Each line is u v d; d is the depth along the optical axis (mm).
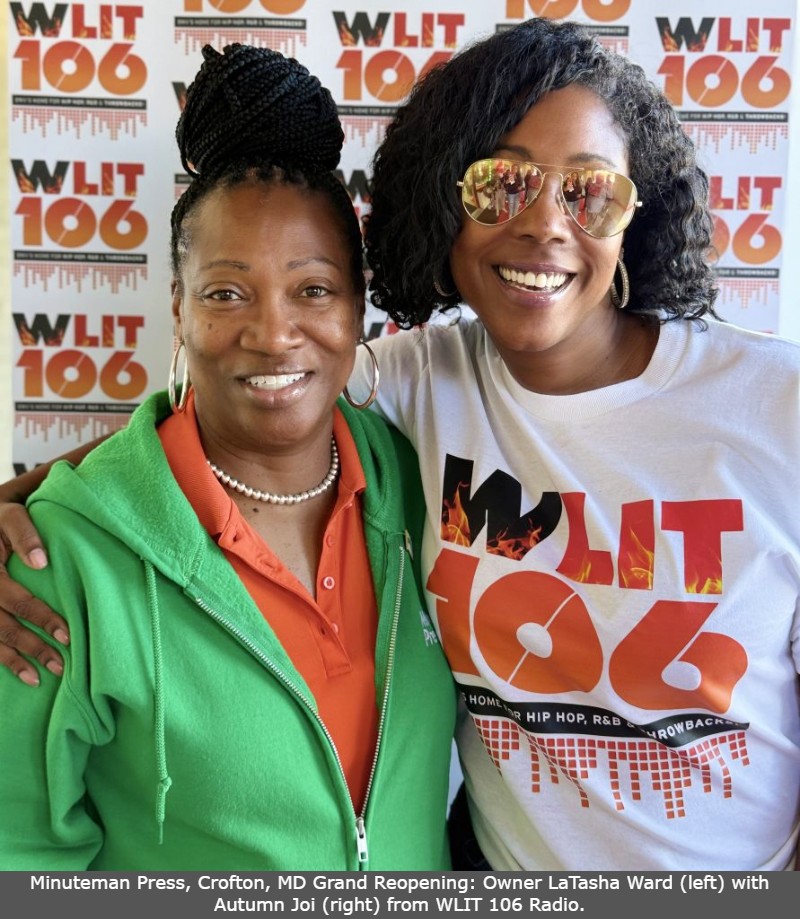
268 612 963
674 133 1033
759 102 1465
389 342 1244
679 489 989
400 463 1150
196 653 913
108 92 1440
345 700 975
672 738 987
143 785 929
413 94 1056
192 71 1441
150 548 915
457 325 1207
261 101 911
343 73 1449
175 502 940
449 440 1088
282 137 932
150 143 1453
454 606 1045
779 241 1497
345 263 976
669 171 1036
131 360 1504
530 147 941
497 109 945
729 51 1454
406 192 1062
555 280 974
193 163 985
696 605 971
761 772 1031
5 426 1577
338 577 1014
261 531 1010
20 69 1431
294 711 934
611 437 1016
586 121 941
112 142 1451
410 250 1064
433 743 1031
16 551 912
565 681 1011
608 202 947
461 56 989
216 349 928
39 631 896
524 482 1043
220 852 923
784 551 969
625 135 975
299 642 965
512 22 1445
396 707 998
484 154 961
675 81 1461
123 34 1429
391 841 986
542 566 1009
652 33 1450
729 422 990
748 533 967
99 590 890
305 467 1020
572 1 1443
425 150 1006
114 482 958
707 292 1096
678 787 1007
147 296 1491
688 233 1060
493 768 1092
